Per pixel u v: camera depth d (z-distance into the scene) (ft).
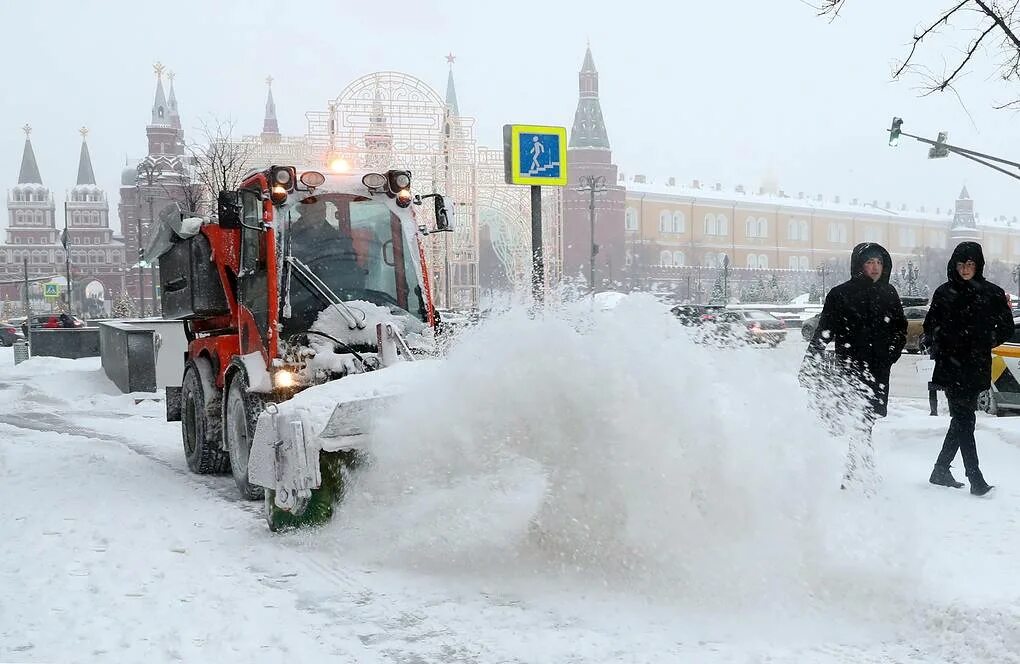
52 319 141.38
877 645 13.08
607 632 13.75
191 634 13.82
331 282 24.30
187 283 29.37
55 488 25.73
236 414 25.25
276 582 16.71
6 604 15.21
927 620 13.56
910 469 25.04
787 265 418.31
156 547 19.17
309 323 23.94
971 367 22.08
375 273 24.80
